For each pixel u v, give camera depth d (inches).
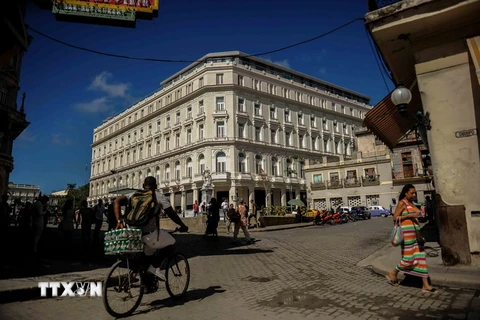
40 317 165.8
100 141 2829.7
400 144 1507.1
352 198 1670.8
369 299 189.3
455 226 253.1
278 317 161.6
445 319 152.1
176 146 1980.8
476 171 250.4
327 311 169.3
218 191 1774.1
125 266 173.9
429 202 666.8
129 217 177.0
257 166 1845.5
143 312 175.3
